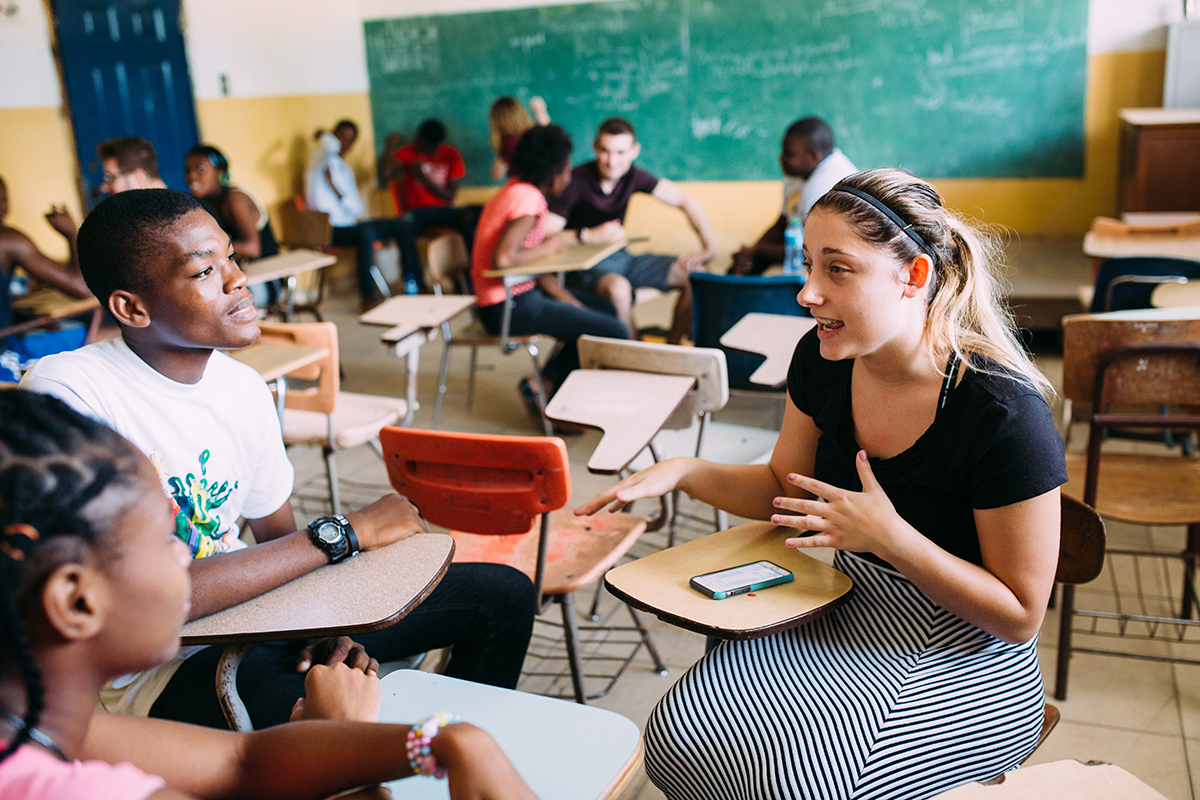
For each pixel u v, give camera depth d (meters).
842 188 1.18
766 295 2.87
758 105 6.22
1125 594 2.44
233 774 0.86
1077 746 1.89
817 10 5.90
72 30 5.18
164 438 1.33
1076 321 2.11
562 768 1.00
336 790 0.84
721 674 1.28
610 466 1.77
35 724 0.59
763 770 1.16
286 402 2.63
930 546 1.15
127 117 5.52
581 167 4.43
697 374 2.20
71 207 5.31
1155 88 5.37
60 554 0.60
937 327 1.20
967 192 5.89
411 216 6.32
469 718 1.09
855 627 1.31
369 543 1.26
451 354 5.05
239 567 1.15
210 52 6.00
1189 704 2.01
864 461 1.17
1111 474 2.21
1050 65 5.52
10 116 4.95
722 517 2.30
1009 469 1.15
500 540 2.01
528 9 6.59
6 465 0.60
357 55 7.11
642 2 6.30
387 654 1.48
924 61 5.76
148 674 1.30
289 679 1.28
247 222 4.11
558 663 2.26
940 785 1.21
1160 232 3.53
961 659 1.24
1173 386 1.99
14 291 4.05
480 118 6.98
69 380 1.26
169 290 1.28
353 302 6.48
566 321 3.73
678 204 4.54
